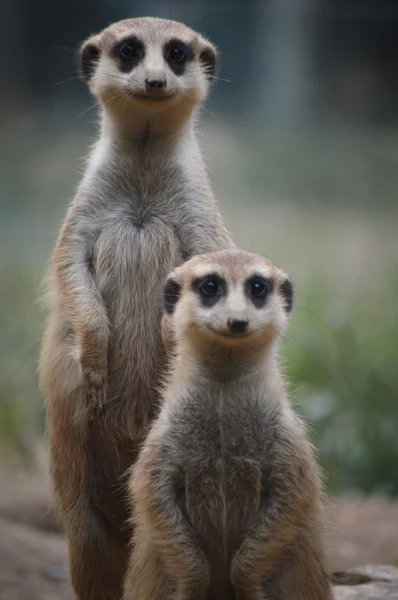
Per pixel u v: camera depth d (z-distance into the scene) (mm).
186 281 8453
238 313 7832
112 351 9547
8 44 30375
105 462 9727
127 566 9641
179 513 7969
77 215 9688
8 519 13336
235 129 28906
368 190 26953
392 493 15453
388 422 16047
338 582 10266
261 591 7953
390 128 29828
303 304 18281
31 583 11086
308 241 23453
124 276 9586
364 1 29844
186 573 7840
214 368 8031
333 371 16641
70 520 9727
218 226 9930
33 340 18797
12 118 29891
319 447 15680
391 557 12148
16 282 20312
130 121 9688
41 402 17953
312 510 8078
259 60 29531
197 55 10047
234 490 8016
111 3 29672
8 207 25359
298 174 27344
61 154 28266
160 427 8047
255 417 7953
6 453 17422
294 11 29672
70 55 29828
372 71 30422
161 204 9789
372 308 18562
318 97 30062
